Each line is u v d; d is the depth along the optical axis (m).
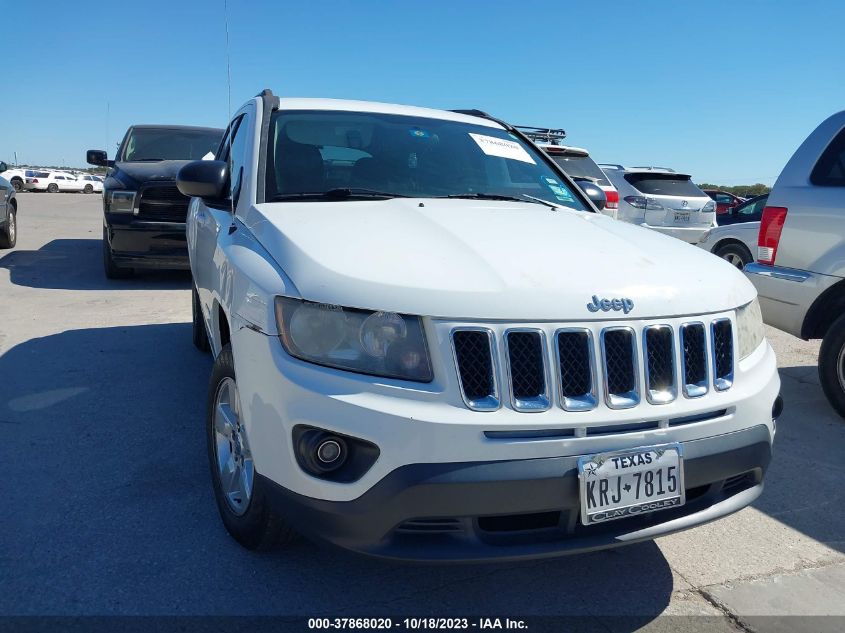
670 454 2.34
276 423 2.29
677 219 12.40
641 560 2.98
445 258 2.44
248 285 2.57
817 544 3.15
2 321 6.49
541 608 2.61
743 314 2.73
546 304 2.27
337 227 2.71
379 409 2.14
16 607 2.45
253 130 3.61
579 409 2.24
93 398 4.52
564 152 10.98
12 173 48.06
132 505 3.18
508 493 2.15
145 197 8.09
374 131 3.80
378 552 2.20
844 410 4.61
